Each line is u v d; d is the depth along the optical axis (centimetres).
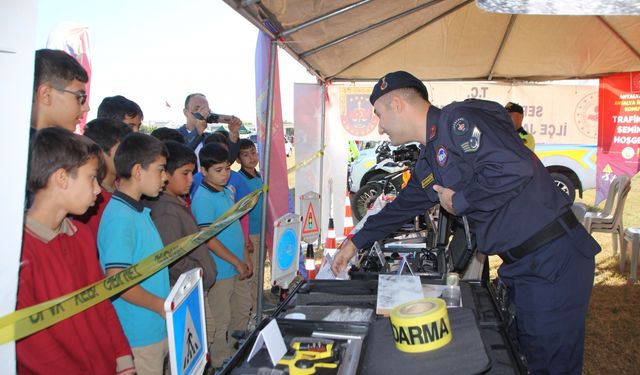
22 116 91
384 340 113
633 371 289
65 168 125
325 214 559
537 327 160
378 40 387
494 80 527
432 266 246
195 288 123
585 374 285
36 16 91
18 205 93
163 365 187
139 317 175
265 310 349
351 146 843
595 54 432
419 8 314
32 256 123
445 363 99
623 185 476
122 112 244
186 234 222
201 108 353
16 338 104
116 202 171
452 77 523
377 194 677
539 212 156
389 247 263
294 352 117
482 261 256
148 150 175
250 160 365
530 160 143
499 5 109
